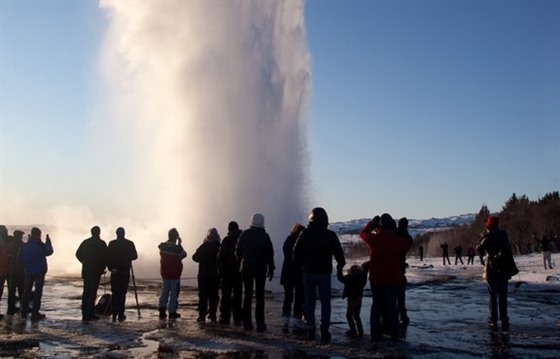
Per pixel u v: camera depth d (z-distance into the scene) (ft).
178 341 31.60
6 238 47.21
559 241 190.08
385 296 34.88
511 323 40.11
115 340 32.17
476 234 246.06
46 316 43.21
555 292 64.08
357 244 228.84
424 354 28.76
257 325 35.88
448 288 71.36
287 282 36.47
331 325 39.27
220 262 38.93
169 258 41.75
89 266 40.47
